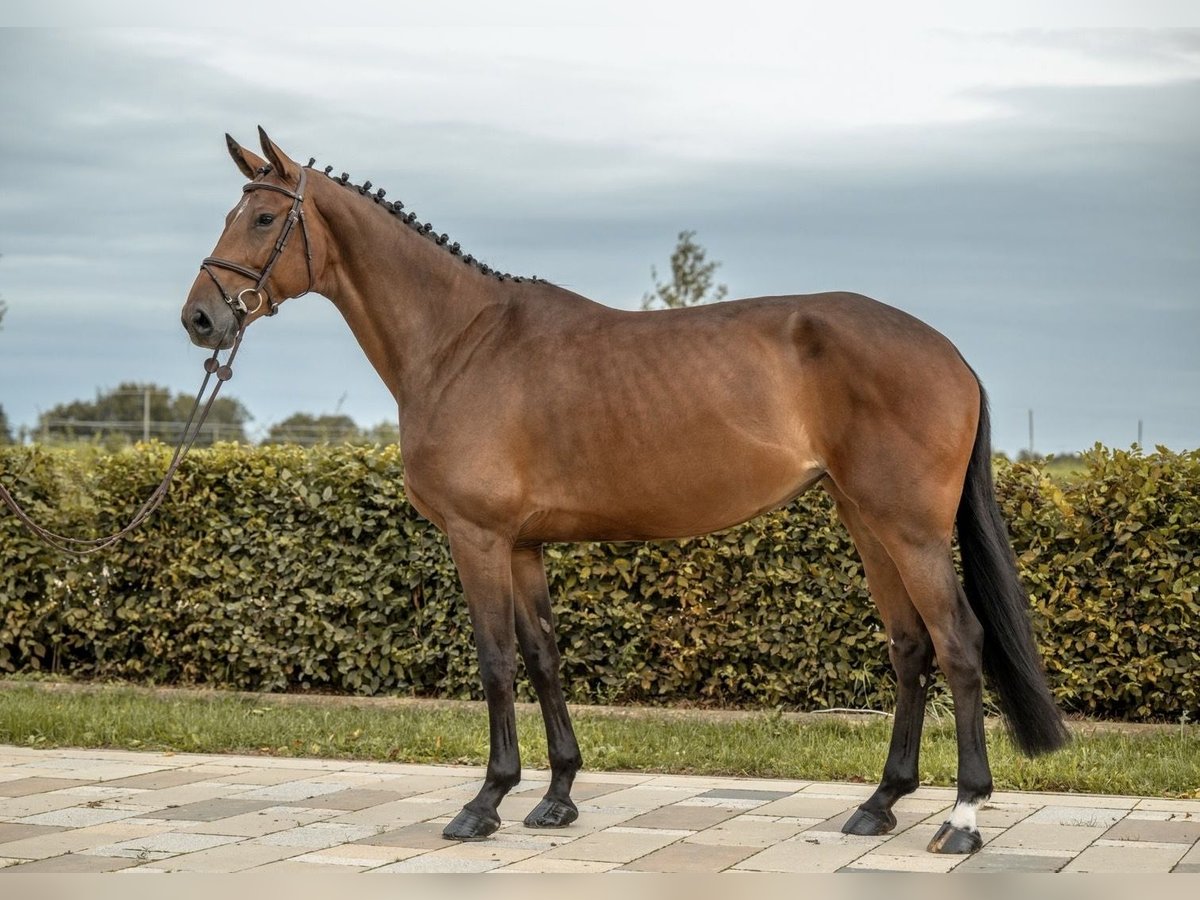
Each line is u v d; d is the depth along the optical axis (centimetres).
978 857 440
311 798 544
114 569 834
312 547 805
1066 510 689
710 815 510
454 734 671
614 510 484
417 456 497
